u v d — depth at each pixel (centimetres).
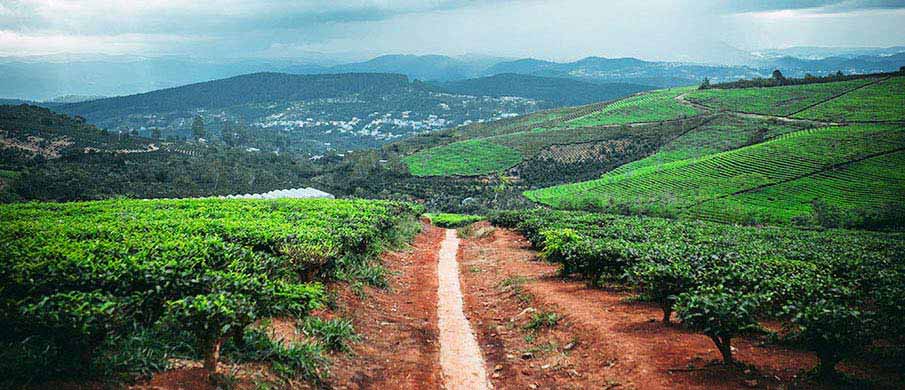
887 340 1090
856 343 836
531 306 1592
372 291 1758
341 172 14025
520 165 13788
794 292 1209
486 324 1483
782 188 8862
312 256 1418
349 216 2739
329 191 11431
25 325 737
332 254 1486
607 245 1781
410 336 1326
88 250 1127
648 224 4044
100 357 776
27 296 859
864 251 2816
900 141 10206
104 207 2862
